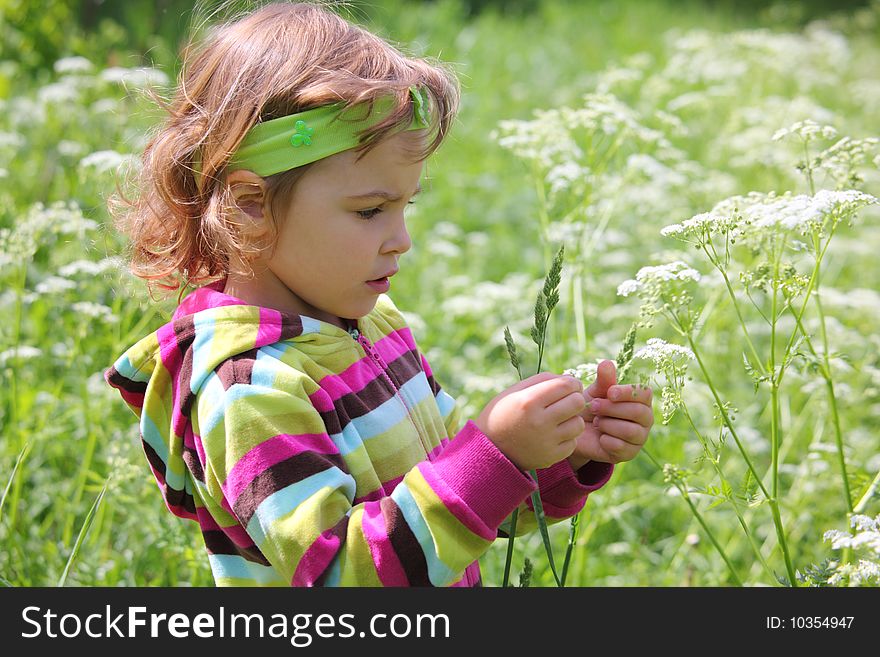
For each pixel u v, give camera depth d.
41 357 4.89
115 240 4.84
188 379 2.33
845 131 8.37
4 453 4.36
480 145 10.66
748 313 6.60
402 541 2.12
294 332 2.38
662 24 17.88
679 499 4.62
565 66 14.27
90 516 3.28
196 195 2.57
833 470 4.57
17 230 4.45
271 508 2.14
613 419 2.62
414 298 6.91
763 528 4.78
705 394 5.10
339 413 2.37
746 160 6.93
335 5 3.09
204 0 3.58
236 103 2.38
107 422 4.34
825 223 2.97
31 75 9.91
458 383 5.35
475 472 2.17
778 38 9.68
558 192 4.97
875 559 3.06
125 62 9.77
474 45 14.45
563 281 5.54
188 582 3.92
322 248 2.34
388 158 2.32
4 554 3.86
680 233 3.07
